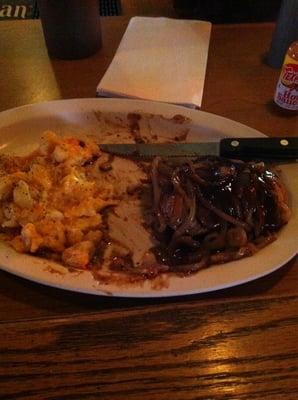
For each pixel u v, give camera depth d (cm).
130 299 26
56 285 25
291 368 22
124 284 26
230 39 49
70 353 22
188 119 37
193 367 22
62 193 32
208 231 29
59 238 29
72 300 26
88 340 23
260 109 41
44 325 23
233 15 67
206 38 47
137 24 48
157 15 64
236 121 39
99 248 29
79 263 27
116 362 22
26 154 35
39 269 26
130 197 33
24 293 26
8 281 26
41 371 22
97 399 21
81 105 38
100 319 24
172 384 22
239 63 46
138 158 36
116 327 23
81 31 42
